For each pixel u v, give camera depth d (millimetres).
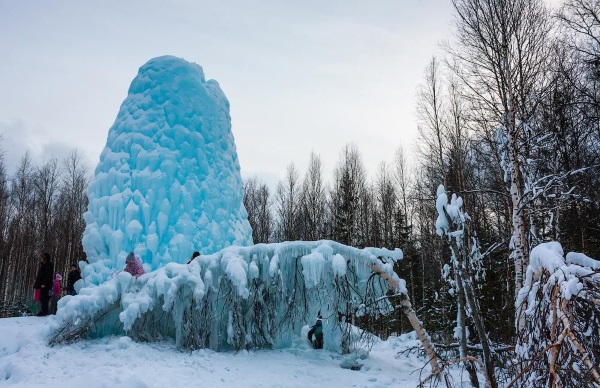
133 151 12680
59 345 9055
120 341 8945
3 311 25375
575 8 13125
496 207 19172
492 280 12609
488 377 5676
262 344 10320
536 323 4277
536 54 11750
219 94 14461
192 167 12945
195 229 12477
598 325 4012
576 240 14141
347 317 9680
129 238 11883
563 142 12500
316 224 33750
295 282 10148
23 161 36844
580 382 3799
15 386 7105
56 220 35938
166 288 9484
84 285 11695
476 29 12031
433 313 17141
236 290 9820
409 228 32219
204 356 9164
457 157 19078
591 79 13391
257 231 38188
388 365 10680
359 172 35156
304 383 8445
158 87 13336
